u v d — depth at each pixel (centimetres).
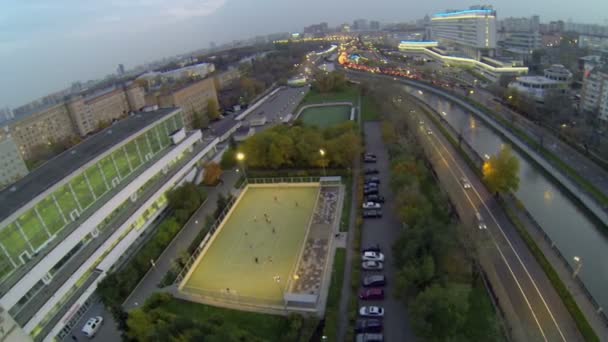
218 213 10725
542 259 7569
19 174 18525
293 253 9012
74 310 7556
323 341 6262
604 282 7462
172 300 7881
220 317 6962
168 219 10294
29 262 7538
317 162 12488
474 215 9475
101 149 10175
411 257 7000
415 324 5822
